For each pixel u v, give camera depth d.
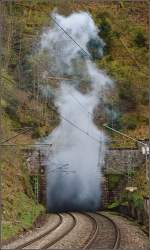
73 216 75.00
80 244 36.97
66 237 42.66
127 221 62.19
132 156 87.19
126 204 76.44
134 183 80.19
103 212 84.25
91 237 41.78
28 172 79.94
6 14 98.88
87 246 34.00
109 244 36.62
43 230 50.59
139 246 35.75
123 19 141.12
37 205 69.06
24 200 62.19
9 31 97.44
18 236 42.66
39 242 38.38
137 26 140.38
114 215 76.50
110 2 140.38
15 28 108.00
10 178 62.72
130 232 47.12
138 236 43.16
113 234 44.69
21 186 66.56
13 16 107.88
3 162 63.69
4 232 39.81
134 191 73.00
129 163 87.06
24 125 89.94
